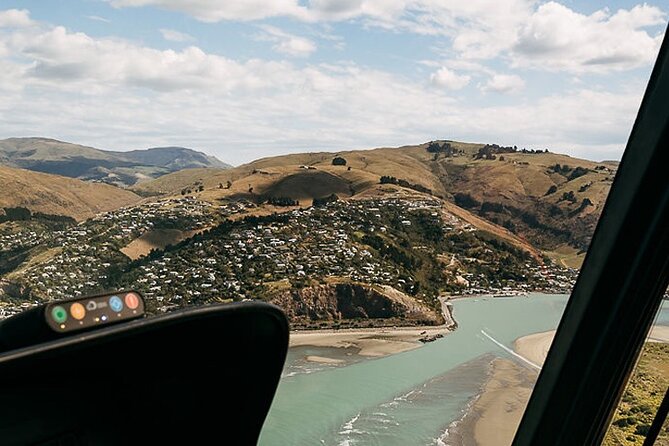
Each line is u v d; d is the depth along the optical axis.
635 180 2.62
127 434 1.92
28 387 1.67
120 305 1.72
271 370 2.15
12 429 1.66
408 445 16.91
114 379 1.85
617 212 2.70
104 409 1.85
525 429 3.20
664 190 2.58
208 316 1.87
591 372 2.91
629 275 2.74
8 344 1.55
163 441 2.03
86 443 1.80
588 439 2.98
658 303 2.76
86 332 1.61
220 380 2.09
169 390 2.00
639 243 2.68
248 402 2.17
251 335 2.05
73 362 1.70
